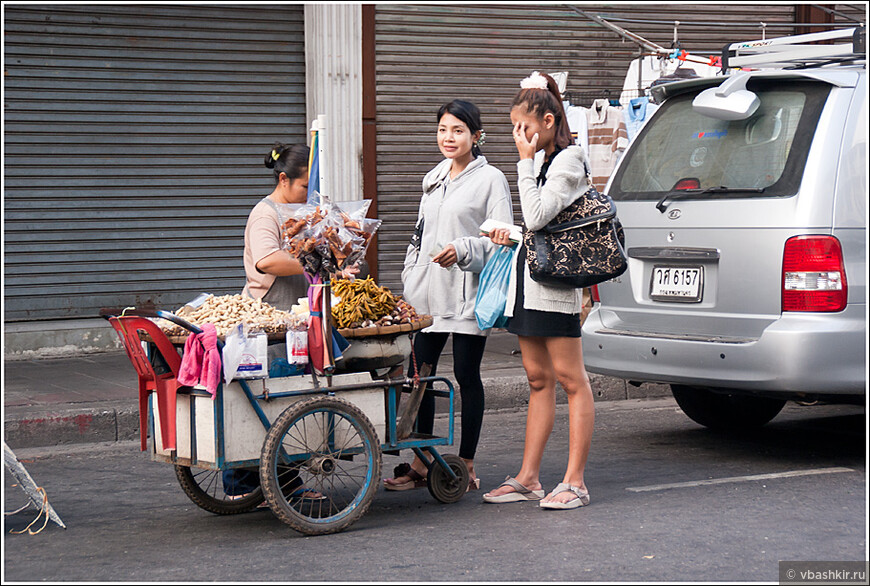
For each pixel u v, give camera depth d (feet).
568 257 15.20
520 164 15.34
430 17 34.47
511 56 35.47
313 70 33.12
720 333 18.34
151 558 13.89
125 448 21.86
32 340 30.35
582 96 33.45
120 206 31.73
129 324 14.67
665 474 18.29
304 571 13.17
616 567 13.10
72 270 31.40
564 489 16.06
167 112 31.99
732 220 18.19
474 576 12.85
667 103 20.86
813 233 17.35
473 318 16.66
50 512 15.47
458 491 16.62
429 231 17.26
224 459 14.34
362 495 15.07
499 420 24.48
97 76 31.17
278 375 15.02
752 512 15.60
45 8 30.42
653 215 19.52
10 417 21.85
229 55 32.48
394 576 12.91
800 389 17.38
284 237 15.10
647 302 19.60
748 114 18.66
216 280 32.96
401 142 34.60
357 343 15.52
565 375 15.96
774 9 38.04
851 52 19.81
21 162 30.60
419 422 17.44
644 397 27.20
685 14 37.14
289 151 16.26
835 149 17.74
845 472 18.20
